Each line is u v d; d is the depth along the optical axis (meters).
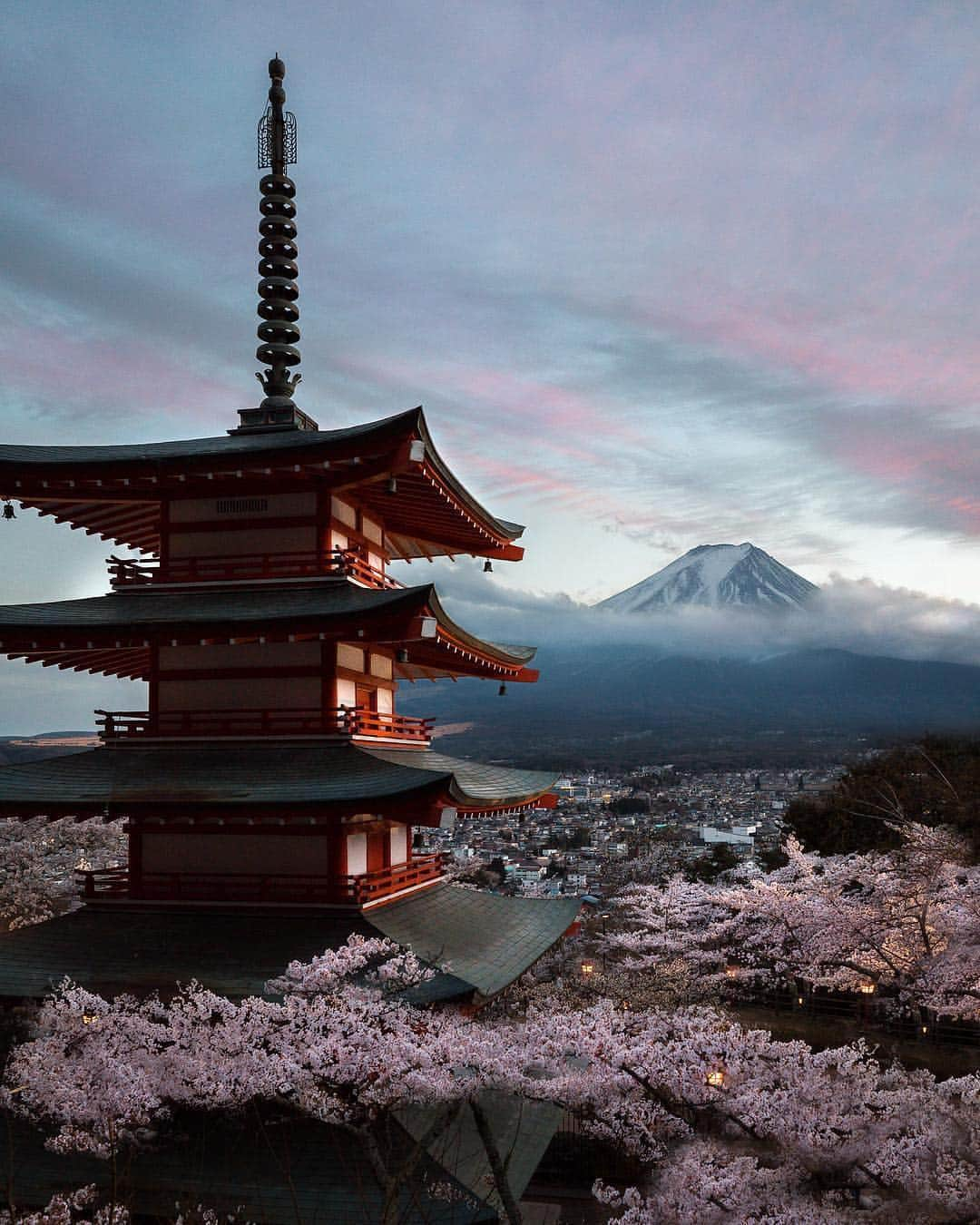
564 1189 21.81
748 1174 12.18
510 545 27.98
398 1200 15.00
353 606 19.06
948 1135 12.07
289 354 23.83
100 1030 15.64
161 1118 16.36
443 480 21.45
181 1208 14.98
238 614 19.53
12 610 20.52
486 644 24.56
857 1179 12.73
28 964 18.00
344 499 21.88
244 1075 14.23
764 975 32.19
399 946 17.58
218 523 21.20
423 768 21.77
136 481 20.58
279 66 24.95
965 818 37.53
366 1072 14.14
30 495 21.03
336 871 19.14
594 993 29.91
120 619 19.62
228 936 18.53
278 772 19.25
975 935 22.41
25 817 19.31
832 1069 21.03
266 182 24.27
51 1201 14.64
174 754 20.30
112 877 23.70
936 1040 29.53
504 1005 27.44
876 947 25.94
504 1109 20.48
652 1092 13.50
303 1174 15.64
